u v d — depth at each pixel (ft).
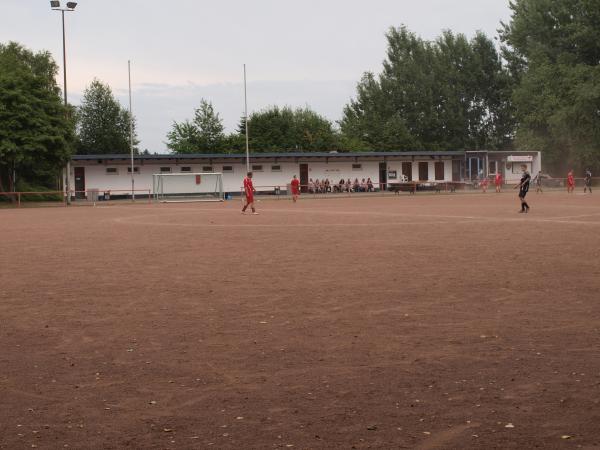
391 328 27.30
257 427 16.81
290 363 22.48
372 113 349.41
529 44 284.00
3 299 35.32
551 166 285.64
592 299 32.68
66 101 190.19
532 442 15.56
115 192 223.71
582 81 248.93
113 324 28.94
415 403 18.33
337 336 26.12
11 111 183.11
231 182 236.22
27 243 68.13
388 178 253.44
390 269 44.29
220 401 18.80
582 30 258.57
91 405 18.66
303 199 198.18
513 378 20.35
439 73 346.95
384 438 15.97
